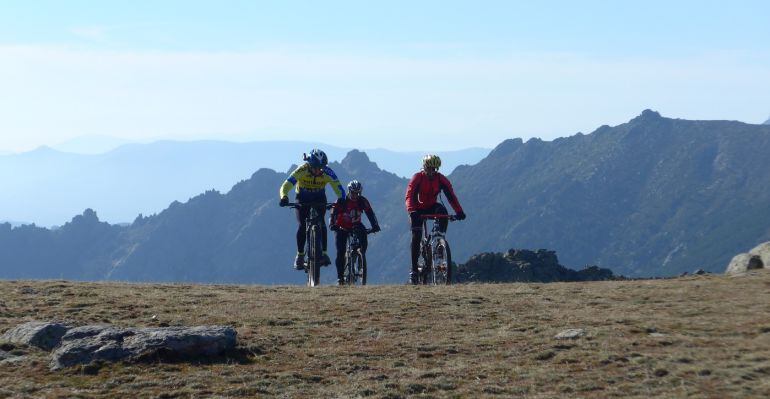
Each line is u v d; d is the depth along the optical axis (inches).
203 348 430.3
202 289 645.3
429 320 519.2
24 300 570.3
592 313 527.8
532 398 361.4
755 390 360.2
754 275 685.3
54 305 555.2
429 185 767.7
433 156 767.7
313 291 639.8
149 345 424.5
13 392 375.2
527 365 415.8
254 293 625.9
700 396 355.9
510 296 601.0
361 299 589.3
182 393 375.2
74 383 389.7
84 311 535.8
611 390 370.3
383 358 434.6
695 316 509.0
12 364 418.3
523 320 511.2
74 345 422.3
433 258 741.9
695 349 426.6
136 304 562.6
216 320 517.0
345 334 483.8
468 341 464.1
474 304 569.3
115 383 388.5
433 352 443.5
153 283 701.9
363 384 388.8
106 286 653.3
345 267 819.4
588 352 429.1
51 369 410.3
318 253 784.9
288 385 389.1
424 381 390.3
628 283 671.1
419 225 772.6
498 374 400.5
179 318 519.5
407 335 481.7
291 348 453.7
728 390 363.6
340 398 367.9
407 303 570.9
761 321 482.3
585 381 382.9
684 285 636.7
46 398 366.9
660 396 358.9
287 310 549.6
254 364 422.3
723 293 588.7
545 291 625.6
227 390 378.0
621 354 422.0
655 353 421.4
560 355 426.9
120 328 446.3
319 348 454.0
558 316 520.7
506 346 451.2
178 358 422.9
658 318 503.5
